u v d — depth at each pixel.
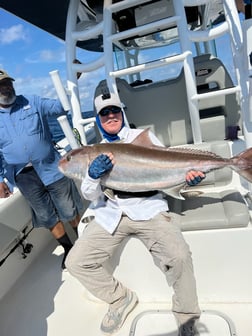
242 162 1.60
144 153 1.73
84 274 1.82
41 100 2.46
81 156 1.78
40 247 3.01
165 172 1.71
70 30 2.76
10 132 2.32
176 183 1.73
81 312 2.13
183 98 2.82
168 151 1.72
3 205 2.44
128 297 1.93
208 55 2.90
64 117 2.15
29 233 2.87
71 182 2.65
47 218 2.56
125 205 1.81
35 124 2.36
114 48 4.27
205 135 2.89
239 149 2.55
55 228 2.60
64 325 2.05
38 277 2.63
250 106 1.73
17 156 2.37
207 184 2.26
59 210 2.59
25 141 2.33
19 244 2.71
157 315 1.88
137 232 1.80
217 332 1.69
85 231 1.90
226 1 2.18
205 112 3.09
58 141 4.28
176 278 1.63
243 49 1.68
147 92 2.91
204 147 2.27
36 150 2.36
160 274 1.95
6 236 2.38
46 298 2.35
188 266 1.62
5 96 2.22
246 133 1.93
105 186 1.83
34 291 2.46
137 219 1.75
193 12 3.74
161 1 2.90
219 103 2.95
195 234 1.80
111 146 1.77
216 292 1.89
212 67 2.83
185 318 1.64
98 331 1.93
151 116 2.95
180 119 2.88
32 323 2.14
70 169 1.82
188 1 2.41
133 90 2.96
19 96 2.38
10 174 2.49
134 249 1.93
